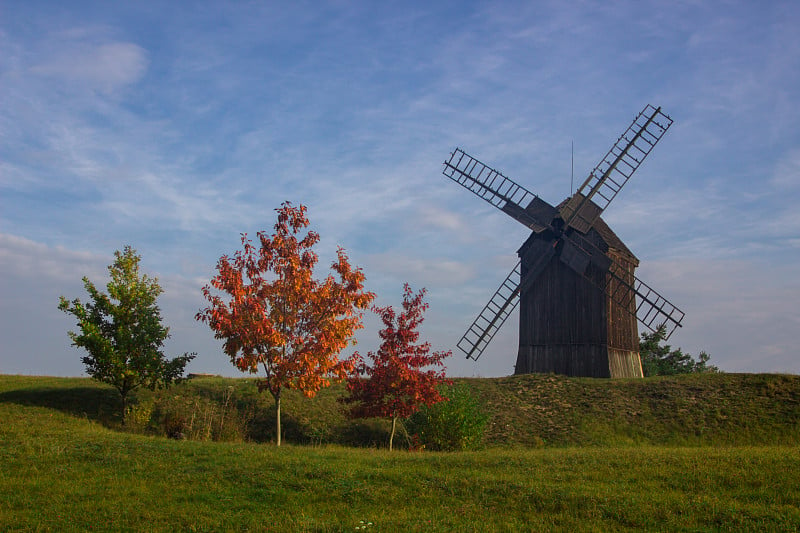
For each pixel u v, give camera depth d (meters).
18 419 26.77
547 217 44.94
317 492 17.59
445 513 16.19
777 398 33.41
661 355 66.81
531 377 41.03
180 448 21.81
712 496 16.98
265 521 15.36
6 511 15.59
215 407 32.44
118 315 29.73
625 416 33.91
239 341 25.62
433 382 29.81
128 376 29.27
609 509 16.11
